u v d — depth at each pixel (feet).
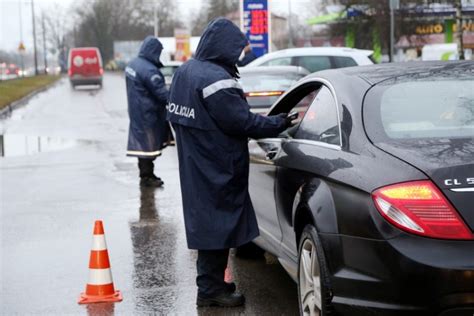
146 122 38.63
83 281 22.63
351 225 14.26
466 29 138.62
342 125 16.05
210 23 18.89
